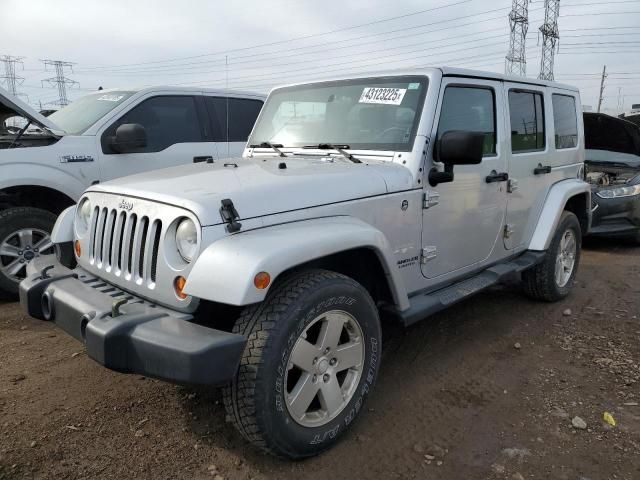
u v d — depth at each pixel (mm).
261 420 2361
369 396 2951
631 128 8258
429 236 3459
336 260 3002
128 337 2309
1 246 4730
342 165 3238
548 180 4852
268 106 4312
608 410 3135
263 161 3521
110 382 3377
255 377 2324
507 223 4289
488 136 3996
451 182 3562
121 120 5539
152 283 2576
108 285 2889
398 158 3334
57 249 3355
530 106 4566
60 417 2971
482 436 2879
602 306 5000
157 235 2574
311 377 2582
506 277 4184
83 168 5184
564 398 3277
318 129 3873
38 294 2928
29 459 2596
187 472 2551
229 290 2217
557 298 5055
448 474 2568
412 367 3693
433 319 4609
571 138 5352
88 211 3125
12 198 5066
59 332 4180
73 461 2600
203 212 2379
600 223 7348
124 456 2650
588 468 2615
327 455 2705
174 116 6000
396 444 2801
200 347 2150
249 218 2496
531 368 3689
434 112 3400
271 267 2268
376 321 2854
